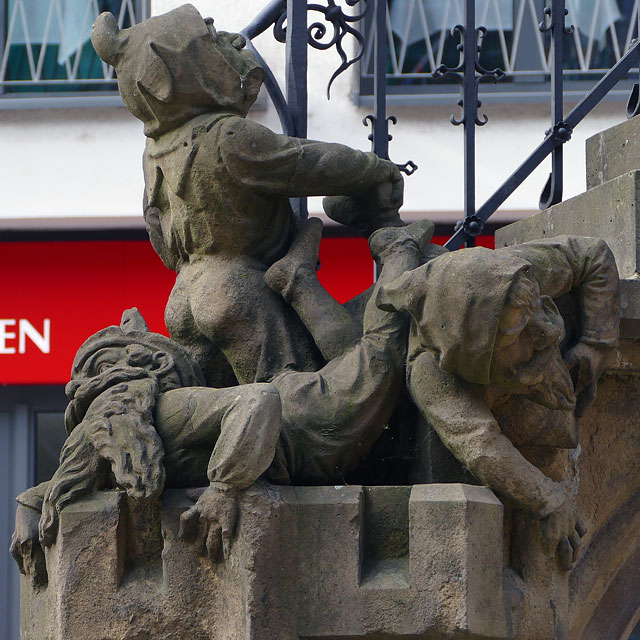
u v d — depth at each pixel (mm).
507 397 8180
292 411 8023
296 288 8547
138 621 7594
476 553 7344
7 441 24484
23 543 8164
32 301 23922
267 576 7371
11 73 23594
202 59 8586
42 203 23750
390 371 8102
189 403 7812
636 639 20469
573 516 7824
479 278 7301
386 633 7383
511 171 22672
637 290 8570
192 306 8766
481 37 11211
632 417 8930
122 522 7738
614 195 9492
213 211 8609
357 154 8906
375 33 10719
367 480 8516
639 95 10539
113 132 23875
